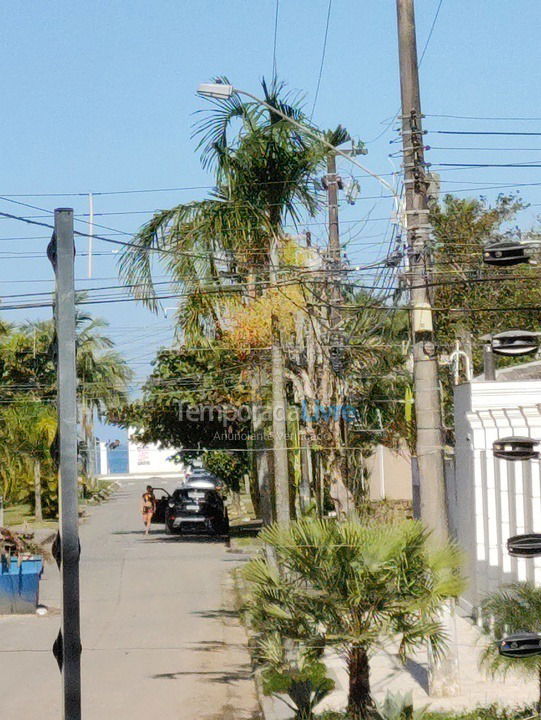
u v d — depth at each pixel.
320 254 27.34
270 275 27.11
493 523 26.08
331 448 29.58
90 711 18.69
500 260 16.67
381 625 16.56
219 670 22.12
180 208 26.62
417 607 16.44
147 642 25.23
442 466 19.38
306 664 18.56
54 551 11.84
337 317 28.70
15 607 29.52
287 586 16.97
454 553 17.08
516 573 24.20
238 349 29.38
